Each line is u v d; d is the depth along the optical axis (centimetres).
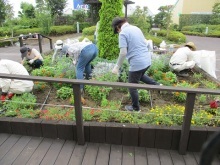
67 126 238
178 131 224
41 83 356
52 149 229
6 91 314
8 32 1561
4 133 254
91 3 1347
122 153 225
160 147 234
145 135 230
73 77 374
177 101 318
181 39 1308
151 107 297
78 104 213
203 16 2234
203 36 1881
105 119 250
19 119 249
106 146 236
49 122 241
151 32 1519
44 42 1312
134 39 252
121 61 260
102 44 503
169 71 423
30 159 213
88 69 377
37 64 463
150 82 302
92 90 321
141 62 256
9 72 310
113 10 474
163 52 589
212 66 457
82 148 231
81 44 344
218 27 1972
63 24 2095
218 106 294
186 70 424
